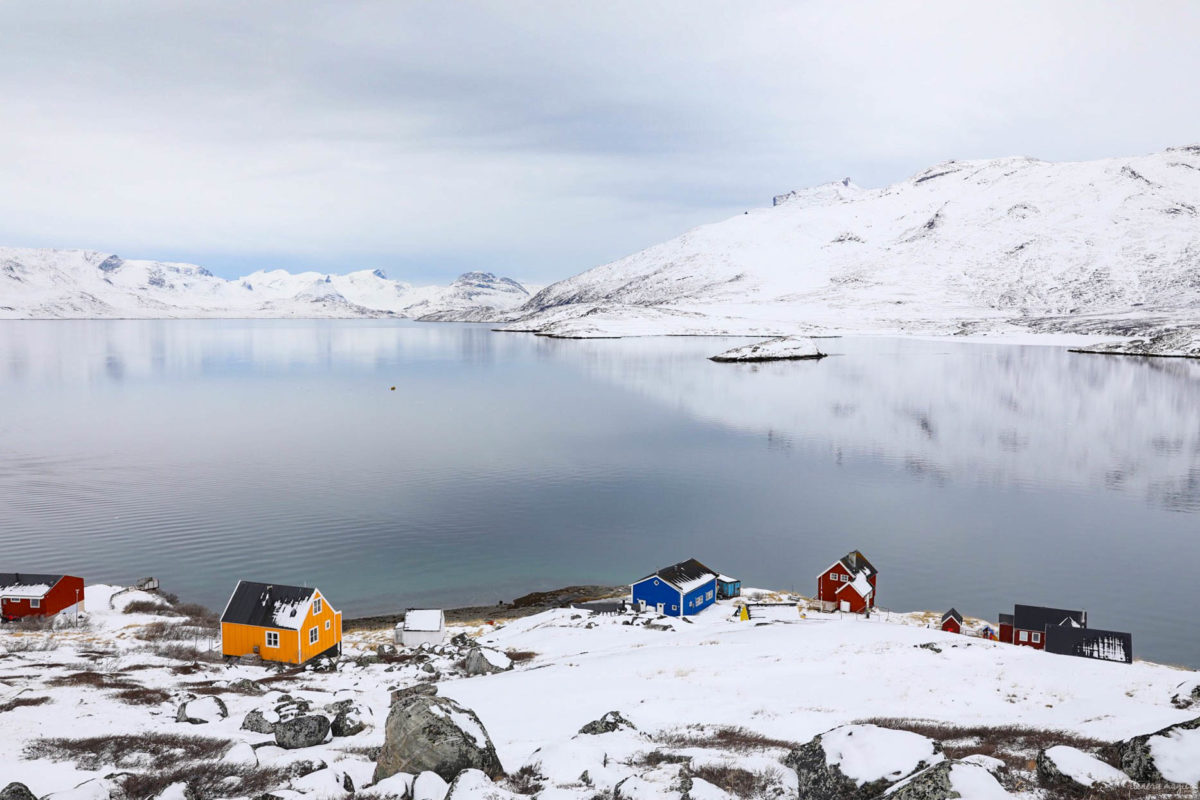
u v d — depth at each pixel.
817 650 39.75
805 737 23.11
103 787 16.92
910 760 14.41
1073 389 196.12
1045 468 112.50
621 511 89.44
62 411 161.38
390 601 63.06
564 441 131.62
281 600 45.16
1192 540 78.94
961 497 96.56
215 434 135.75
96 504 89.25
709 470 111.06
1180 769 14.91
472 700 31.42
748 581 69.38
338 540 77.75
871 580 61.12
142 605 57.56
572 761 18.52
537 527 83.06
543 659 44.66
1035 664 35.25
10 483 98.62
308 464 111.62
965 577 68.62
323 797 16.39
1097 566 71.38
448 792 15.61
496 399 184.62
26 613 52.12
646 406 173.25
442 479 103.88
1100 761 15.75
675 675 35.03
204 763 20.16
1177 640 55.00
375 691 35.56
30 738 23.00
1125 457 119.62
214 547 74.56
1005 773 16.25
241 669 41.38
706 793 15.09
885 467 113.50
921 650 38.75
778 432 141.25
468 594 64.81
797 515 88.06
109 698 29.06
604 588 66.38
